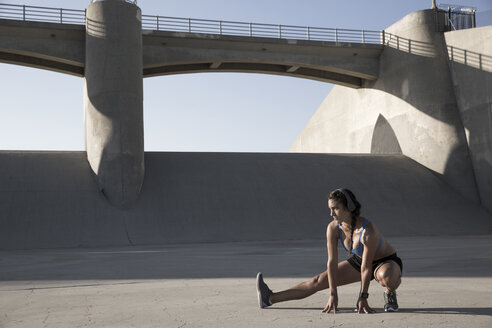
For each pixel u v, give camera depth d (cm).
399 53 3569
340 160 3281
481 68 3020
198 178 2811
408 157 3491
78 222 2308
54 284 815
